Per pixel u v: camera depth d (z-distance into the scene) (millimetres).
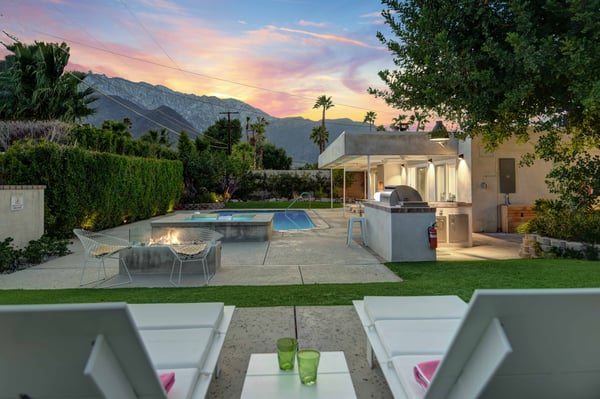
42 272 6148
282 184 27016
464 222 9023
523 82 4137
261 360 2010
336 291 4457
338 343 2932
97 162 11070
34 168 9031
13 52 17625
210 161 22484
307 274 5789
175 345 2072
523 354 1312
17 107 16938
